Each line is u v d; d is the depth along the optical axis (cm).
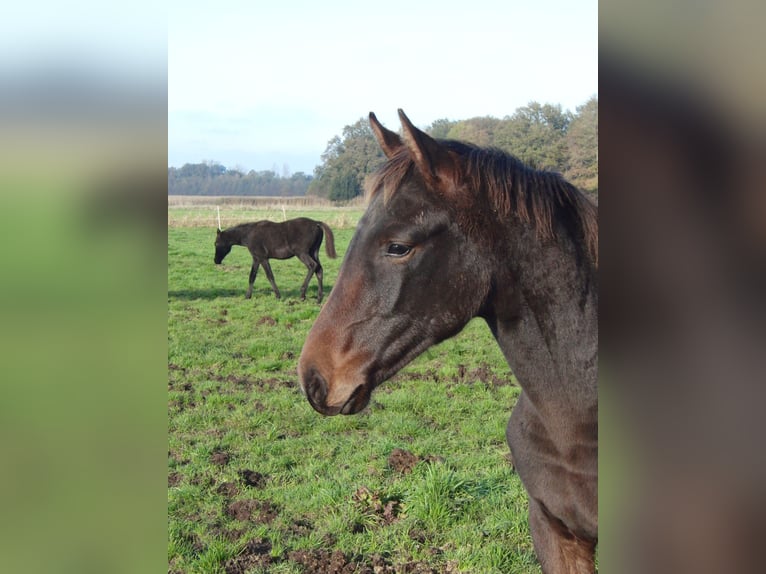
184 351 791
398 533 371
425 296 191
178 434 532
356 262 196
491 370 707
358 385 196
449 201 188
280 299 1192
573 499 185
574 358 184
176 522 387
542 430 192
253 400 614
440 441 509
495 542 354
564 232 188
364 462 471
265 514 397
